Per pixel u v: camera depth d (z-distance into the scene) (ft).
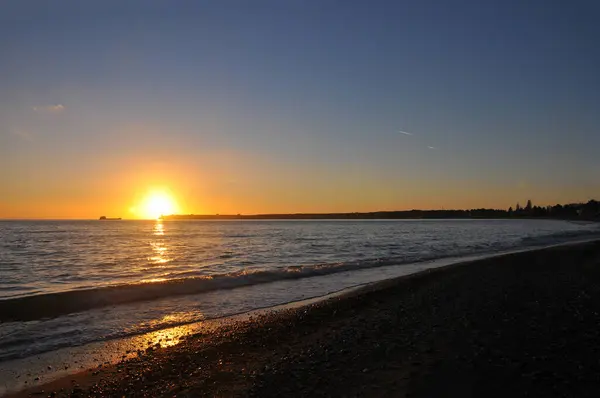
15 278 77.51
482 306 43.09
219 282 65.77
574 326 34.01
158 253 128.88
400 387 22.98
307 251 131.34
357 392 22.90
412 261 100.27
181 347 34.94
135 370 29.76
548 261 84.94
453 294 51.80
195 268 90.79
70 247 156.76
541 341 29.99
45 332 39.27
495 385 22.49
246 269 87.81
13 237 224.33
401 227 391.86
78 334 38.88
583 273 67.41
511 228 345.31
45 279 76.43
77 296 52.19
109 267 93.76
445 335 32.63
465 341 30.50
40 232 294.87
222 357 31.96
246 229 368.07
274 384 25.20
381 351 29.78
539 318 36.81
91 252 134.31
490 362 25.82
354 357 29.01
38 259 112.37
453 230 306.14
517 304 43.16
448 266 81.41
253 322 42.83
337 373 26.17
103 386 27.09
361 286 64.69
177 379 27.76
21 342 36.37
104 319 44.32
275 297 57.06
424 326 36.37
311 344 34.01
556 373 23.98
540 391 21.71
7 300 49.19
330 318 43.47
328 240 189.37
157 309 49.26
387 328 36.88
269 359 30.76
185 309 49.49
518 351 27.84
